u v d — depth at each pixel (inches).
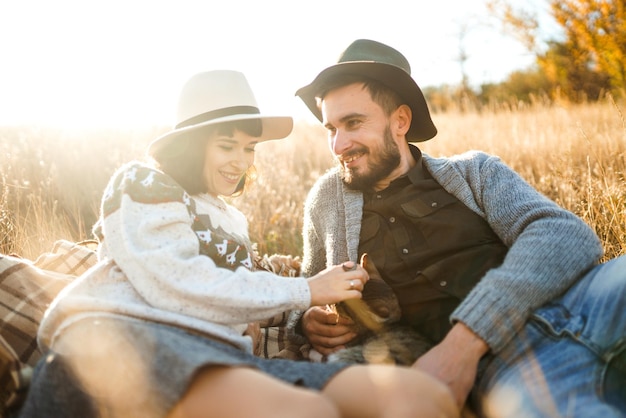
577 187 170.9
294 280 87.2
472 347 79.3
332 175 114.1
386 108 103.2
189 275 80.8
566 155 204.1
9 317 92.9
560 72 594.6
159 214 82.9
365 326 93.4
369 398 65.5
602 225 143.3
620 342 74.0
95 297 79.4
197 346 70.6
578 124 194.1
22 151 239.5
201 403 62.6
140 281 79.8
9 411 76.6
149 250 80.4
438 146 319.3
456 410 66.2
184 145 93.6
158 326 77.1
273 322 106.7
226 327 84.3
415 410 62.4
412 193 100.8
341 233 107.1
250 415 59.4
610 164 190.9
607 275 80.4
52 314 79.5
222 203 101.1
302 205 208.2
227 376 63.9
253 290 83.0
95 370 68.7
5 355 76.9
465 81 744.3
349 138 102.7
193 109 96.6
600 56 559.8
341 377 68.9
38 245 154.9
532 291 81.3
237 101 97.4
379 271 99.3
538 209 91.3
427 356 79.7
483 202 97.9
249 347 87.4
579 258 84.7
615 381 74.5
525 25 601.0
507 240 94.2
